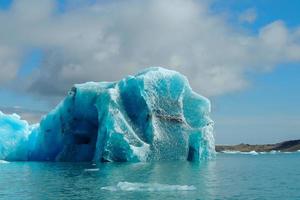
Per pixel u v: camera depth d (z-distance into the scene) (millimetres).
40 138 57219
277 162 69375
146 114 51656
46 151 56844
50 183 29406
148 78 52719
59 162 52688
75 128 55906
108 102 51188
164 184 28797
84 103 55219
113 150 49969
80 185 28094
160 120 52438
